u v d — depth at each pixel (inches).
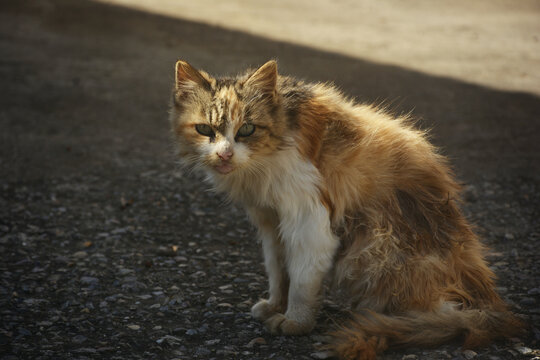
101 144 390.9
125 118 444.5
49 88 501.0
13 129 409.7
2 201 295.4
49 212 284.0
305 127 170.2
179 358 163.9
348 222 175.0
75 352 164.7
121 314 191.3
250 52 617.3
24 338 172.7
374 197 174.7
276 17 799.7
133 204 300.0
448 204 181.6
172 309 195.9
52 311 191.6
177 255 243.0
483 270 180.1
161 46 635.5
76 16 727.7
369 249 171.5
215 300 203.5
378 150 176.6
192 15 774.5
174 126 181.5
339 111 179.5
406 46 676.1
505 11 886.4
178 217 285.7
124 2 810.8
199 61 577.3
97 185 324.2
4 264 227.5
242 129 167.0
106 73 547.2
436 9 899.4
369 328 163.3
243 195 181.2
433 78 551.8
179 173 347.3
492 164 355.9
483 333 162.2
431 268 170.1
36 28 679.7
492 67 595.8
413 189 178.7
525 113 458.9
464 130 418.3
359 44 676.7
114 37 663.8
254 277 225.0
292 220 170.6
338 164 171.3
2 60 567.2
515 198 306.8
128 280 216.2
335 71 561.9
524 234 262.1
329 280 202.8
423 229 175.2
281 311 192.2
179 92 177.3
